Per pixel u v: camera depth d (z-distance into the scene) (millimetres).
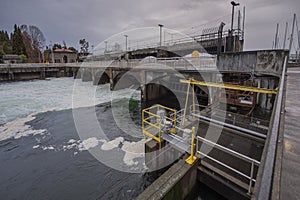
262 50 9047
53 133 10617
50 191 6148
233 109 9672
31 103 17578
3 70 32438
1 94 21844
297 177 1740
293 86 6371
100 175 6828
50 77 41406
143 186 6211
